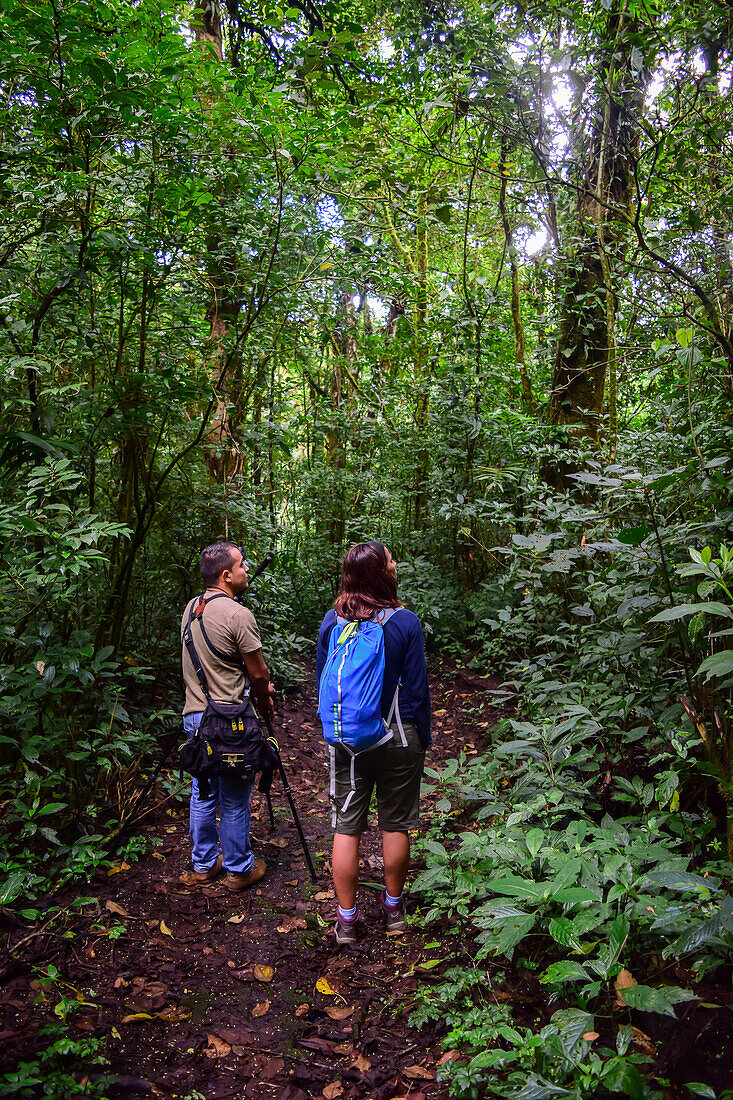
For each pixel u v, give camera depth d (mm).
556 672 4547
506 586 5984
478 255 9234
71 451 3635
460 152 6086
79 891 3043
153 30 3391
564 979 1983
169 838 3572
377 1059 2229
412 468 8516
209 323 4883
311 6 5867
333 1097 2090
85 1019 2316
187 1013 2438
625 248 5477
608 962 1995
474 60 4676
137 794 3771
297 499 8484
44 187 3365
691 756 3031
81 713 3586
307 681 6398
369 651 2682
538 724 3918
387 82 5230
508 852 2561
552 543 4766
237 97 3805
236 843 3145
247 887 3236
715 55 4027
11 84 3211
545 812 3096
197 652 3117
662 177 5133
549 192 5816
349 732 2682
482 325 7117
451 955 2660
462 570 7594
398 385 8641
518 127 4785
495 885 2316
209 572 3279
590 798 3324
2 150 3285
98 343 3980
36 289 3756
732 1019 1994
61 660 3113
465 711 5434
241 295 4871
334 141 4578
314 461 8820
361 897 3188
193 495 5051
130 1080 2088
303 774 4570
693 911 2201
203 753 3031
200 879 3268
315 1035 2355
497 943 2264
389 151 5957
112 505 4266
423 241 8938
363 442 8695
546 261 6410
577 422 6211
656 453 4613
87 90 3191
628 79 4625
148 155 3648
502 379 7508
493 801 3320
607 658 3727
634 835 2672
